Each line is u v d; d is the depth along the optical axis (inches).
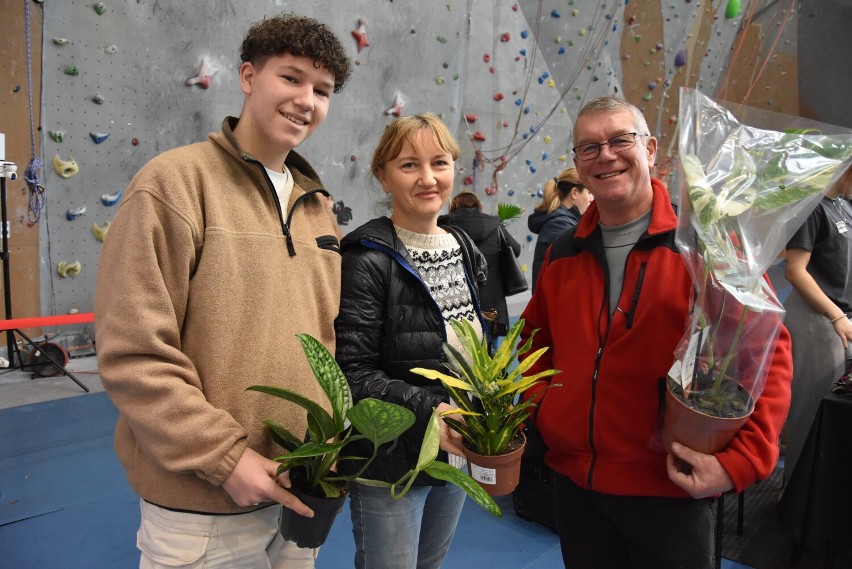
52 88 131.9
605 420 41.8
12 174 115.9
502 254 98.1
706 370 35.8
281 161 40.3
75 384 127.8
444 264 49.8
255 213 37.2
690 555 41.3
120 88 141.0
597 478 42.4
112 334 31.7
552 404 45.2
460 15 214.4
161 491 34.3
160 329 31.9
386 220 48.3
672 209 42.8
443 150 46.8
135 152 145.3
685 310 39.4
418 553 52.3
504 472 37.7
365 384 42.1
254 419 35.4
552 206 115.4
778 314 34.7
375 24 189.8
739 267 34.4
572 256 47.2
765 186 35.0
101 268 33.4
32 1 126.8
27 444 100.3
